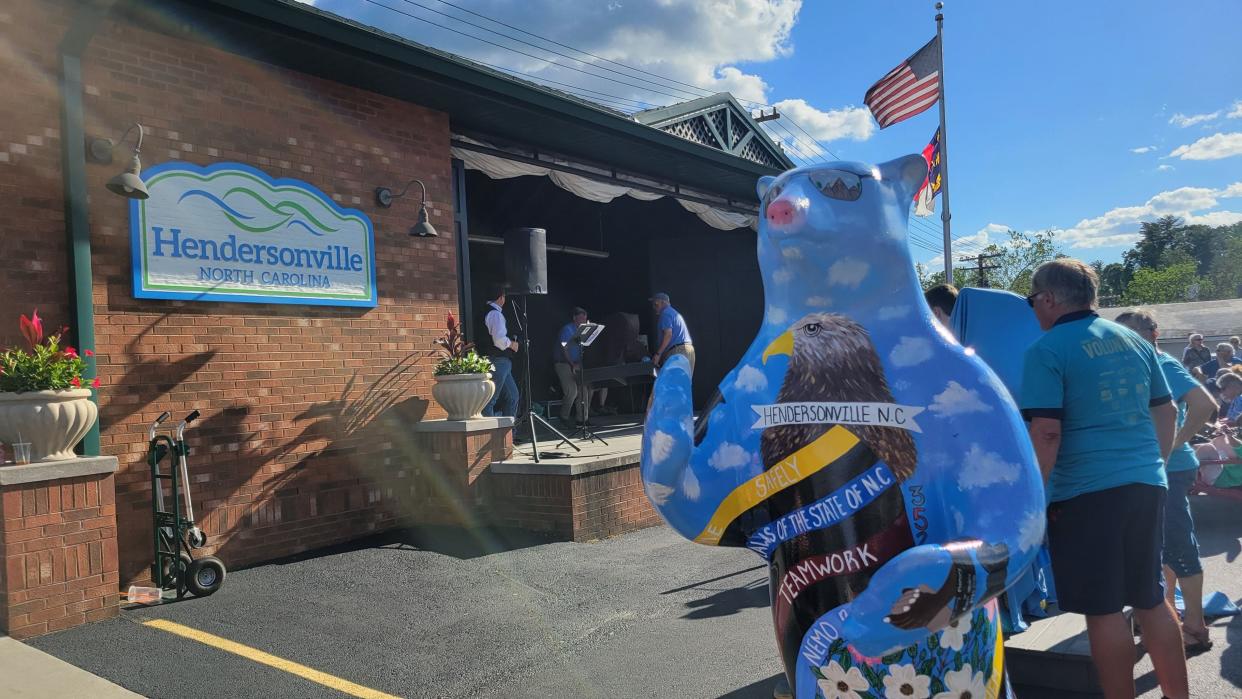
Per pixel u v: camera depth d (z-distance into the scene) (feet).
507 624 15.37
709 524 6.63
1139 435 9.52
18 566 14.32
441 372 23.82
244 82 20.75
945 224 37.32
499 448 24.03
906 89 38.06
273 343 21.06
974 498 5.65
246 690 12.21
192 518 17.67
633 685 12.51
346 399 22.59
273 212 21.12
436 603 16.63
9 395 14.55
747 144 44.47
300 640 14.42
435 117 25.84
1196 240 319.27
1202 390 12.91
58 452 15.24
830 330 6.36
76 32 16.66
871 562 5.87
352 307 22.89
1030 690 12.01
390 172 24.29
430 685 12.51
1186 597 13.41
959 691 5.90
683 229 48.83
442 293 25.54
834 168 6.60
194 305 19.51
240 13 18.65
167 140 19.13
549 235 46.39
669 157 34.14
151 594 16.78
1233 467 23.75
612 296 50.39
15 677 12.62
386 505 23.25
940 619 5.22
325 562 19.94
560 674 12.98
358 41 20.66
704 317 48.47
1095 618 9.43
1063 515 9.60
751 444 6.42
